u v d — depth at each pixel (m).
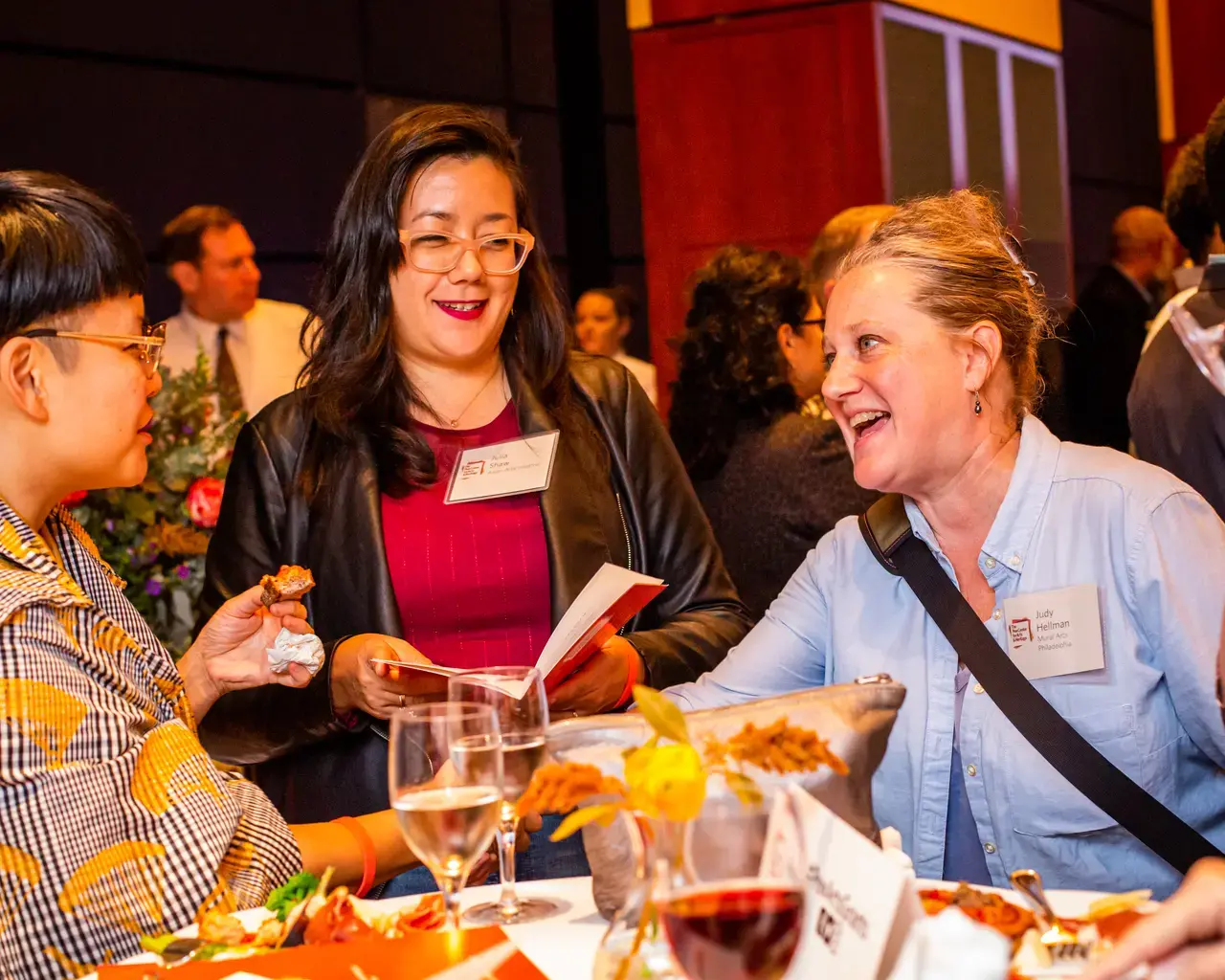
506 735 1.45
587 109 6.61
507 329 2.38
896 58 6.88
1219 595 1.65
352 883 1.70
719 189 6.89
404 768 1.27
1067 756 1.64
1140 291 5.79
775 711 1.25
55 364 1.51
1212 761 1.72
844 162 6.80
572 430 2.35
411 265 2.21
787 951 0.95
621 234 6.72
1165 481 1.73
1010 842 1.69
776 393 2.87
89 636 1.54
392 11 5.70
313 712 2.14
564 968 1.22
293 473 2.31
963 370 1.72
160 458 3.07
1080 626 1.69
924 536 1.79
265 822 1.64
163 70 4.91
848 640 1.84
